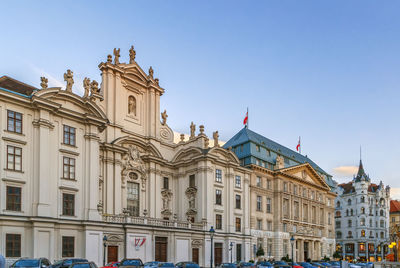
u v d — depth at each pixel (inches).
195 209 2511.1
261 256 2834.6
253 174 2950.3
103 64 2341.3
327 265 2524.6
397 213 5600.4
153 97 2603.3
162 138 2652.6
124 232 1993.1
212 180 2546.8
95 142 1959.9
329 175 4163.4
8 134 1668.3
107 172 2223.2
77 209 1843.0
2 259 1080.2
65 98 1883.6
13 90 1824.6
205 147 2581.2
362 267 2317.9
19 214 1644.9
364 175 5246.1
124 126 2399.1
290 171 3289.9
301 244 3304.6
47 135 1768.0
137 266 1347.2
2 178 1617.9
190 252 2309.3
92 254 1827.0
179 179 2625.5
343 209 5310.0
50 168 1766.7
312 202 3565.5
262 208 2994.6
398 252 2100.1
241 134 3260.3
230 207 2630.4
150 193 2443.4
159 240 2156.7
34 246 1641.2
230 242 2556.6
